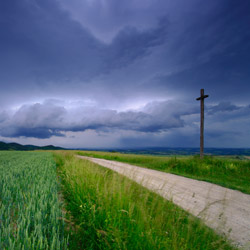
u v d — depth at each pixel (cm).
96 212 382
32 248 241
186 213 359
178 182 918
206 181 988
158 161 1719
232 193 749
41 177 667
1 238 258
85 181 549
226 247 293
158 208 352
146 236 278
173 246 263
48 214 364
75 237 317
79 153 3769
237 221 460
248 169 1253
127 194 396
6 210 365
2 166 1082
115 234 278
